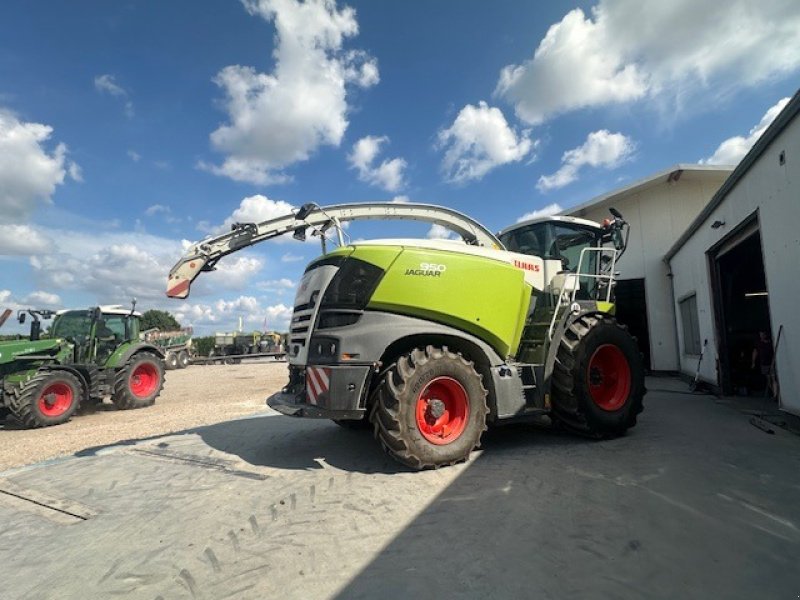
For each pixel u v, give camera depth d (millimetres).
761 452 4172
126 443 5477
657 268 11656
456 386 4105
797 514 2818
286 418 6641
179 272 5809
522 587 2125
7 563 2607
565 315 4891
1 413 7957
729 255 8859
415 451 3830
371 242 4363
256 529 2863
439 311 4180
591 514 2877
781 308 5227
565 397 4723
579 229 6109
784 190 5047
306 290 4551
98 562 2551
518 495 3236
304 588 2191
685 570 2229
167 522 3051
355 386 3873
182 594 2189
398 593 2117
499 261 4727
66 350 8469
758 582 2119
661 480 3455
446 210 5762
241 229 5863
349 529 2805
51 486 3939
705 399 7535
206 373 18828
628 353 5082
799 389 4922
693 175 11289
